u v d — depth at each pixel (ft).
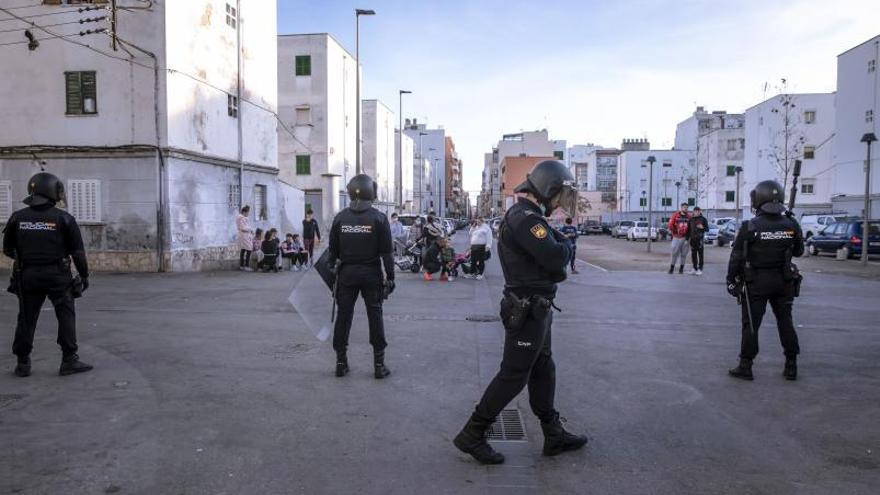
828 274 55.26
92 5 52.08
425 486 11.81
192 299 36.55
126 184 52.90
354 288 19.35
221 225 61.93
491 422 12.85
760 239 18.94
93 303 34.81
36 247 18.79
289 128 120.47
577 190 13.37
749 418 15.80
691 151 255.91
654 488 11.77
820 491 11.64
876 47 119.85
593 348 23.77
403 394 17.65
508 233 12.83
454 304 35.04
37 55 53.21
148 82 52.39
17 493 11.36
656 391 18.12
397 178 211.00
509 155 331.16
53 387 18.10
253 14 68.80
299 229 83.82
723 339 25.61
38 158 53.47
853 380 19.38
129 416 15.60
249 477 12.12
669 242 136.77
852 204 128.36
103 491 11.47
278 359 21.65
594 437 14.48
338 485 11.80
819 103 171.53
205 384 18.47
